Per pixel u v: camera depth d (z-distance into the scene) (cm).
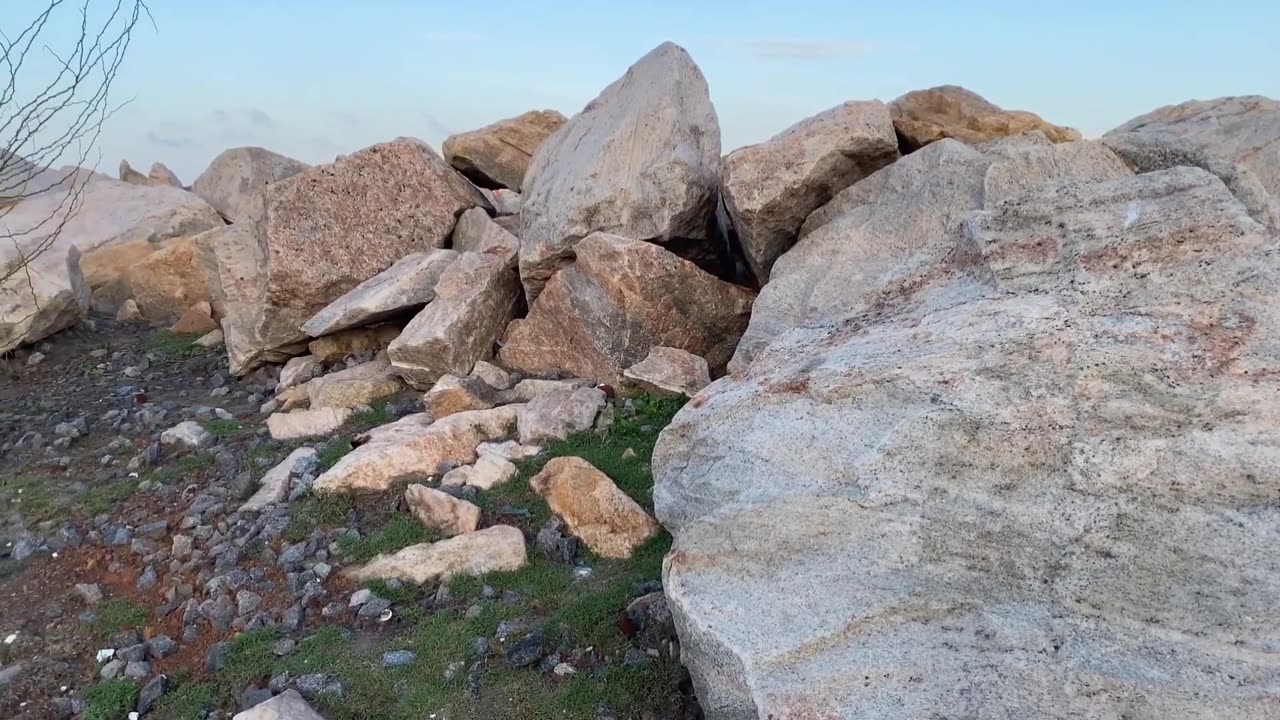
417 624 443
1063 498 308
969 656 291
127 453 689
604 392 695
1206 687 260
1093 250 357
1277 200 501
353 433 686
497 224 891
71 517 579
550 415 645
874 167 689
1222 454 293
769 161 673
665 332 717
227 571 500
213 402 811
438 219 906
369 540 518
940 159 618
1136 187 371
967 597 306
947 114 903
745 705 307
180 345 998
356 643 433
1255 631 266
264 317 842
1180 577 284
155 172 1645
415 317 773
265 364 878
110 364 937
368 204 881
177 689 413
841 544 331
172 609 477
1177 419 303
